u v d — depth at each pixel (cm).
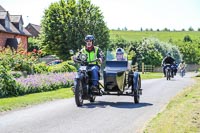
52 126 900
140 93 1395
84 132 841
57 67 2648
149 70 6600
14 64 2314
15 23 5931
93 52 1341
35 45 6781
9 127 885
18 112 1111
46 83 1889
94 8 6328
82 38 6106
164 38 13662
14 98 1448
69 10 6203
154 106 1276
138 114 1096
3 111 1127
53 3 6234
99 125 920
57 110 1154
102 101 1409
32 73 2383
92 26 6247
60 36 6097
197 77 3656
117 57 1398
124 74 1330
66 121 966
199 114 1023
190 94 1592
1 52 2444
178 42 10438
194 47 9850
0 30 5119
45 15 6212
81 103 1260
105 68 1357
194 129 827
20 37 5956
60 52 6134
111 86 1318
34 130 854
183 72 4044
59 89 1956
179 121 919
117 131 854
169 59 3388
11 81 1633
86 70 1273
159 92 1798
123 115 1073
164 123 899
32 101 1341
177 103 1300
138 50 6819
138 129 874
